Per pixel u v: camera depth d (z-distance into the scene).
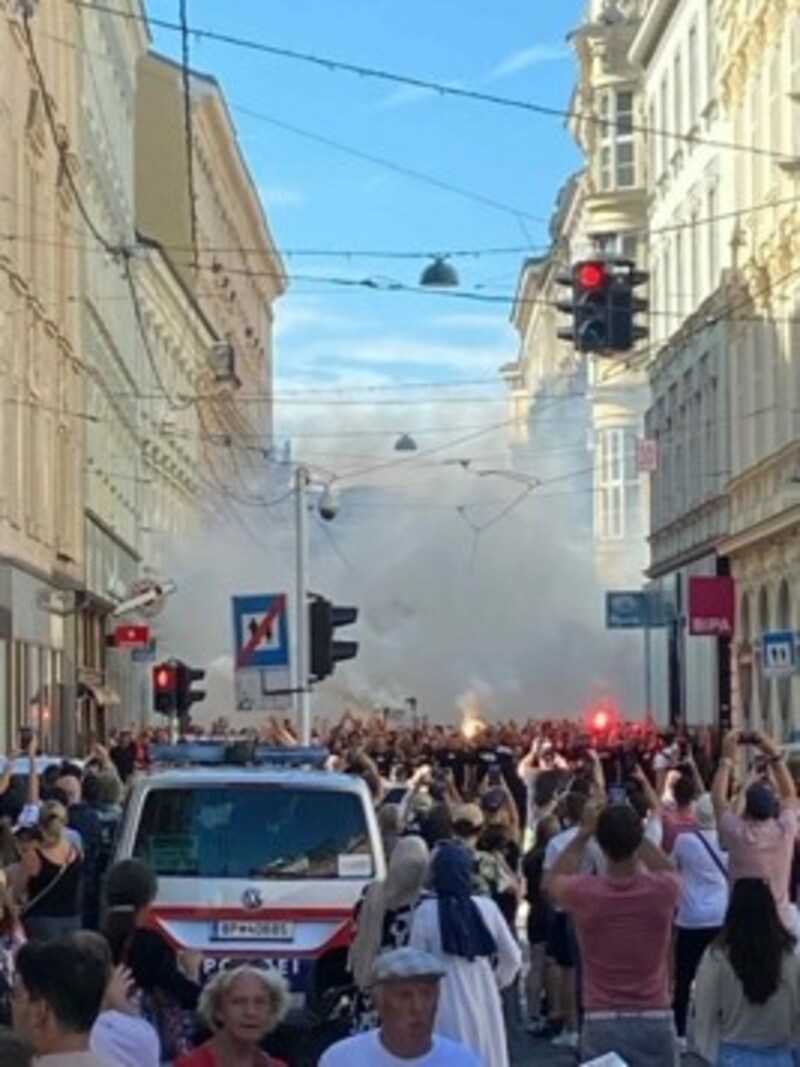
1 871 12.24
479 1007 10.66
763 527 43.94
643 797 16.27
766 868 14.08
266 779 15.68
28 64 40.47
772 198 44.06
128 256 56.25
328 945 15.18
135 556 62.72
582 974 11.02
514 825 19.59
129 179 64.75
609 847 10.59
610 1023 10.48
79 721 49.66
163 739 36.91
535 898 17.77
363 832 15.56
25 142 40.41
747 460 46.78
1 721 37.53
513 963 10.87
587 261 22.86
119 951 9.53
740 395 47.62
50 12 44.97
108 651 56.03
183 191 77.81
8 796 19.56
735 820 14.23
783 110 43.09
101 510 54.62
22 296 40.03
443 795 19.52
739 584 48.31
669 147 57.75
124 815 15.66
